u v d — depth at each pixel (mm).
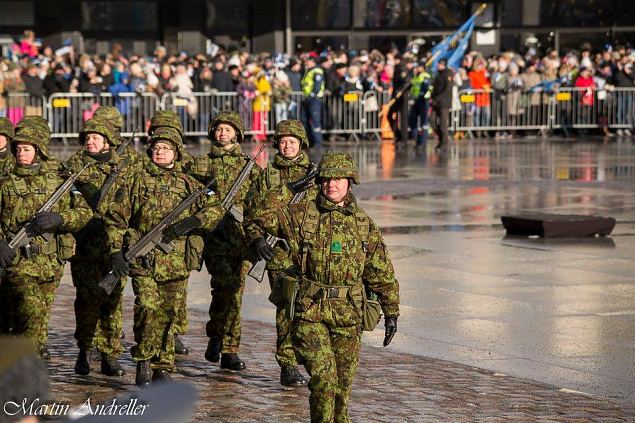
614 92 78938
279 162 20828
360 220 15445
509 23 88438
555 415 17875
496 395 19141
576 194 49812
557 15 88750
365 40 87875
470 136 77812
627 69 79000
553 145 73062
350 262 15203
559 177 56062
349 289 15242
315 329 15156
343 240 15203
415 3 87500
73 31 86125
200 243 19703
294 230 15344
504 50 88625
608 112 78875
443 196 49188
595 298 28297
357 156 66688
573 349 22938
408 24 87688
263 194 16547
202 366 21359
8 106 67500
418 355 22250
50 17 86125
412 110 72125
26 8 85625
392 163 62812
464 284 30094
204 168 21312
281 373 19906
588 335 24234
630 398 19188
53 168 19688
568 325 25203
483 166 61125
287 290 15352
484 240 37562
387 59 77750
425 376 20469
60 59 71812
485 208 45469
